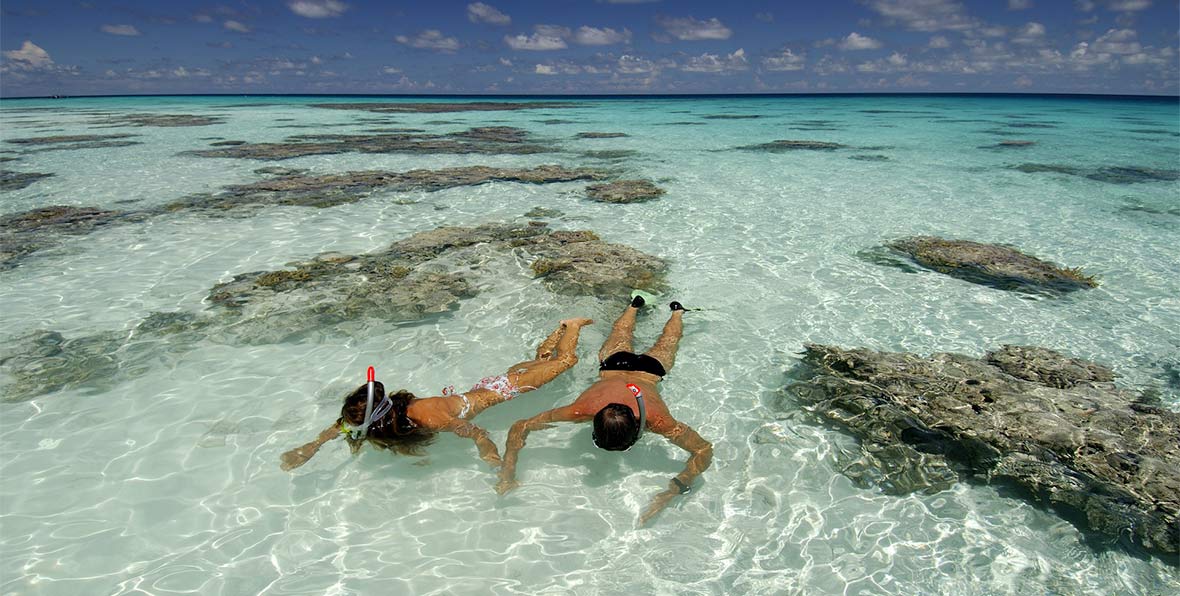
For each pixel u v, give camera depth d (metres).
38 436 4.84
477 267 9.02
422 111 56.38
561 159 21.14
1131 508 4.09
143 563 3.67
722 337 6.77
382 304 7.57
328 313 7.27
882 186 15.77
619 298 7.89
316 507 4.18
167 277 8.47
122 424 5.04
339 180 16.03
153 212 12.24
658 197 14.21
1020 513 4.11
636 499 4.30
